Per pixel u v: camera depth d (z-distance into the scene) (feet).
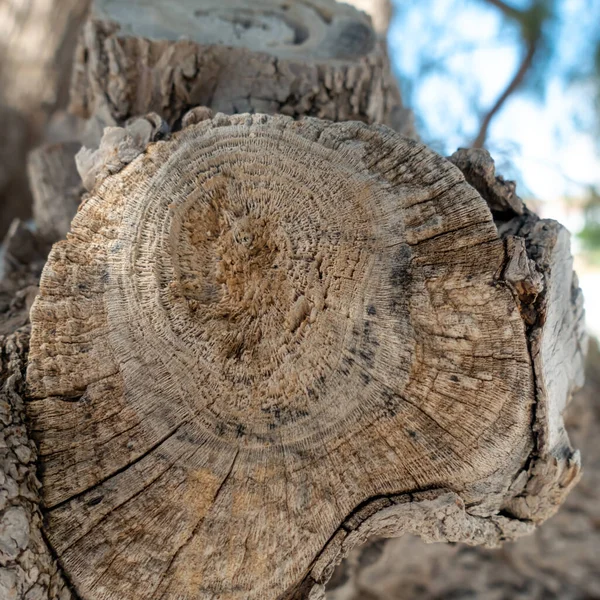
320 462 1.08
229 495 1.06
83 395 1.10
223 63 1.50
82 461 1.08
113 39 1.49
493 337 1.07
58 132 3.74
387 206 1.09
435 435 1.09
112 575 1.04
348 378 1.09
